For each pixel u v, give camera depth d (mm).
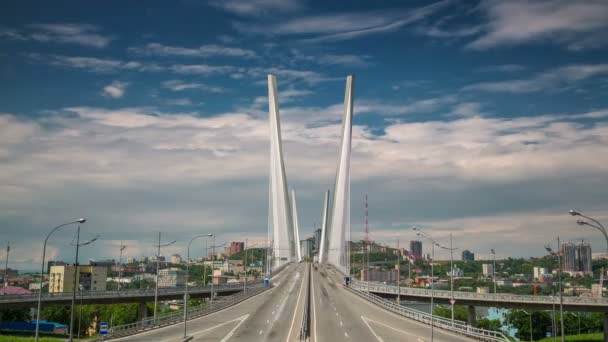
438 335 68188
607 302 112812
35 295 107750
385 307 98625
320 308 95875
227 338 63312
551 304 116375
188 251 80562
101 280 182625
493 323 180000
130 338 65125
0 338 83812
